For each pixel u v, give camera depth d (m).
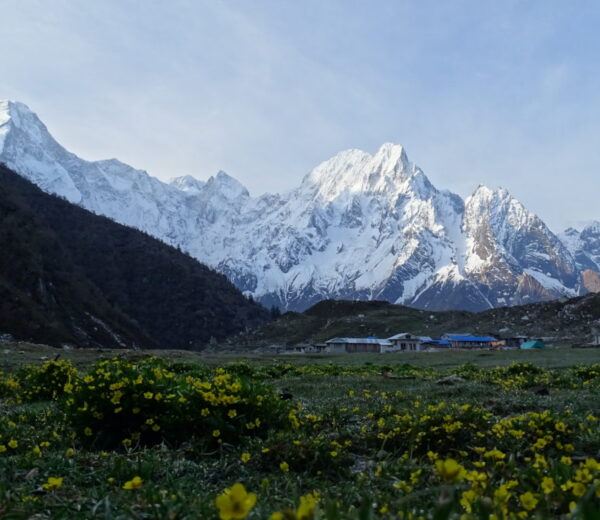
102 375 8.37
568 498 3.70
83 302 118.69
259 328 180.12
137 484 4.01
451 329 148.62
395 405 11.50
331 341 127.75
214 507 4.09
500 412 10.73
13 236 113.12
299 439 6.82
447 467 2.95
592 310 128.75
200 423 7.72
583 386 15.38
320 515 3.54
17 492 4.88
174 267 195.50
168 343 163.25
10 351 39.00
